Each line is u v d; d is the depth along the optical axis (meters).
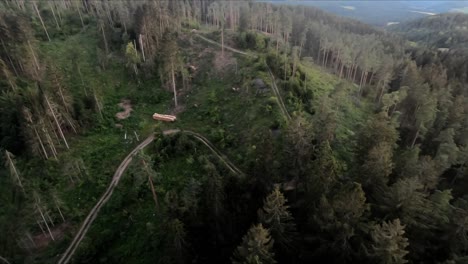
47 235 53.75
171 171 63.81
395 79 100.62
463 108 71.31
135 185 59.09
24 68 82.38
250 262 30.50
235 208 45.72
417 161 51.38
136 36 100.62
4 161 64.62
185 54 101.50
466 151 56.16
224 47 102.69
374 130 53.88
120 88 90.56
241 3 154.25
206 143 70.56
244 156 65.12
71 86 84.88
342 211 37.16
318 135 58.47
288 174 51.00
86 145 71.19
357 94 97.69
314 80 92.62
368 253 35.25
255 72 84.75
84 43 104.38
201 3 166.50
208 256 43.97
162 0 124.94
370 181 45.44
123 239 52.16
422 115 67.00
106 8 116.44
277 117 69.44
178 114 81.69
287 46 112.06
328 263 39.16
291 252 39.53
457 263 36.22
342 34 134.00
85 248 50.09
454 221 39.81
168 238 43.34
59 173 63.81
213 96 83.19
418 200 38.59
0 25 83.75
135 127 77.06
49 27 108.19
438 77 90.19
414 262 40.78
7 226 54.06
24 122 63.44
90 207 57.94
